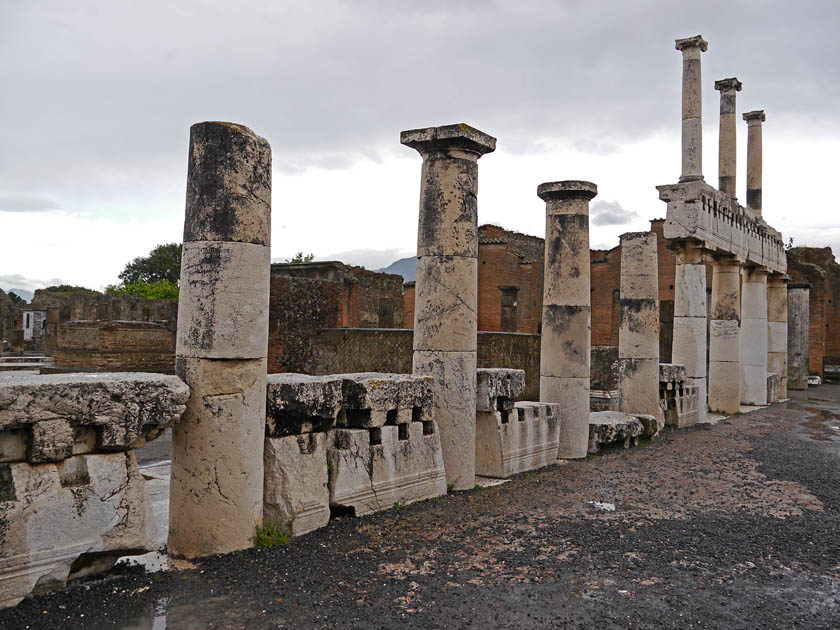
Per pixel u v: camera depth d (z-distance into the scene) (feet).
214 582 20.31
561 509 30.68
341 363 77.87
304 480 25.13
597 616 19.27
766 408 79.46
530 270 109.19
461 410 33.35
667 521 29.22
